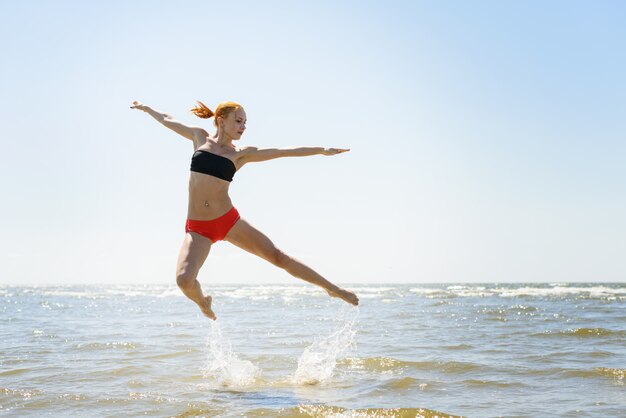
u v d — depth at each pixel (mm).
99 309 25922
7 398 6293
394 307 24172
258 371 8062
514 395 6320
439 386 6836
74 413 5656
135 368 8234
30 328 15195
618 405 5781
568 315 17859
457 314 19062
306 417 5418
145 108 6613
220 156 5996
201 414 5539
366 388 6816
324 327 14688
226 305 28234
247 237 6176
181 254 5969
